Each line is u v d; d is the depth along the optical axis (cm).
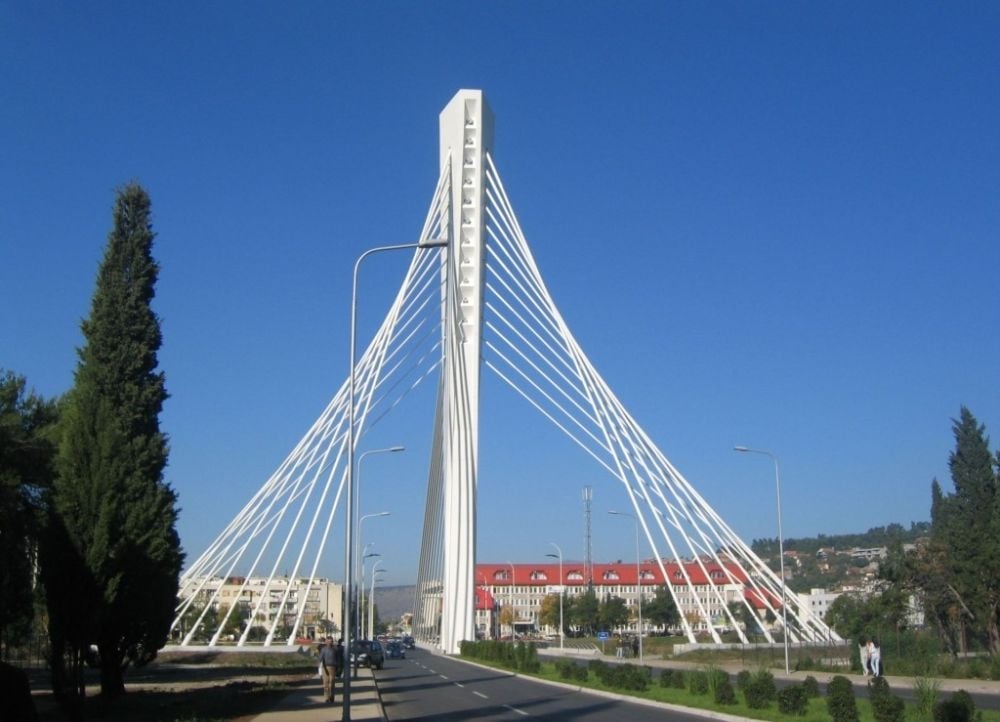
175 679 4656
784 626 5147
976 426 6806
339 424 6212
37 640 4297
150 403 3416
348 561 2644
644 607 12012
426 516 8775
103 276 3488
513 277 6581
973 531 5969
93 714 2762
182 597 6669
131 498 2883
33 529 2827
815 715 2573
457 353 6525
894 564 6962
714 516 6431
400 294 6375
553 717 2714
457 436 7012
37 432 3123
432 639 10150
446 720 2656
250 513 6619
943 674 4491
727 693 2978
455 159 6594
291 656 6397
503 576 15550
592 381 6419
